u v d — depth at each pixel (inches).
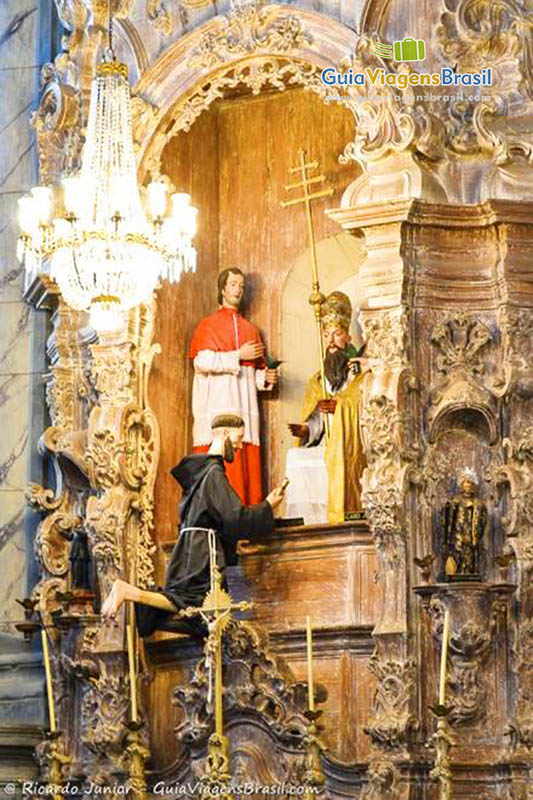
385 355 564.1
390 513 552.1
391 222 567.5
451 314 570.3
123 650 594.6
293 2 615.2
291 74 617.6
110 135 579.2
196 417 639.1
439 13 588.1
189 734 571.5
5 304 701.3
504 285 565.6
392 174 573.6
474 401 561.0
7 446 690.2
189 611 541.0
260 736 565.6
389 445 556.7
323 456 614.9
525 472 554.3
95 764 595.8
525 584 546.3
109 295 568.1
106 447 608.1
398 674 544.1
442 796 505.0
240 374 642.8
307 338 656.4
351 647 568.1
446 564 553.0
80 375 649.6
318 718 552.7
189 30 631.8
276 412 653.3
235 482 629.9
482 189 571.8
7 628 673.6
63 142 668.1
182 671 596.4
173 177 654.5
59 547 640.4
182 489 631.8
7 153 711.7
